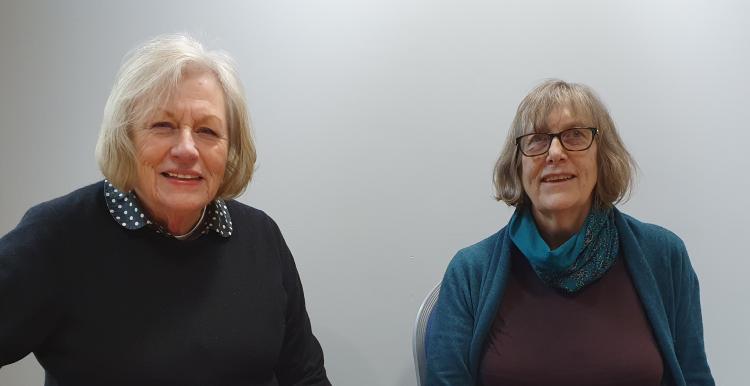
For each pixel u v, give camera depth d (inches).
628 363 40.1
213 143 35.8
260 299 38.5
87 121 60.2
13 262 31.3
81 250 33.4
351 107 57.8
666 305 43.8
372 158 57.9
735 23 54.1
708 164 55.0
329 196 58.6
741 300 55.2
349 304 59.1
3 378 61.8
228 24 58.5
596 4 55.2
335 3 57.4
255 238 41.4
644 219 56.1
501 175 47.0
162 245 35.5
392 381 59.0
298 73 58.1
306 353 44.8
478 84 56.6
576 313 42.4
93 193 36.0
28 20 60.2
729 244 55.1
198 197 35.2
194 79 34.9
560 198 42.1
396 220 58.0
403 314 58.5
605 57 55.3
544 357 41.2
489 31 56.2
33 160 61.1
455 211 57.5
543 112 42.7
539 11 55.7
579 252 42.9
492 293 43.5
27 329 31.3
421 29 56.8
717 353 55.7
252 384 37.5
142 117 33.2
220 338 35.0
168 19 59.0
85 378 32.4
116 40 59.5
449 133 57.1
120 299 33.1
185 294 35.1
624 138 55.7
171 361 33.1
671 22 54.6
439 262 57.9
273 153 58.9
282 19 57.9
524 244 44.3
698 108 54.8
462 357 43.8
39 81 60.4
